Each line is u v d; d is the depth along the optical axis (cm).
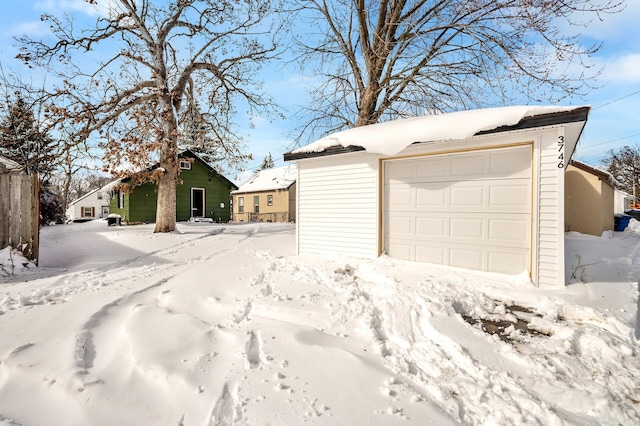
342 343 304
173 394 227
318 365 262
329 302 398
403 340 311
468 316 374
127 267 650
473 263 550
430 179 598
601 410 212
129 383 240
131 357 273
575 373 253
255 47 1296
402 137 564
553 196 464
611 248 847
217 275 535
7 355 278
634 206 3303
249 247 871
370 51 1066
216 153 1639
